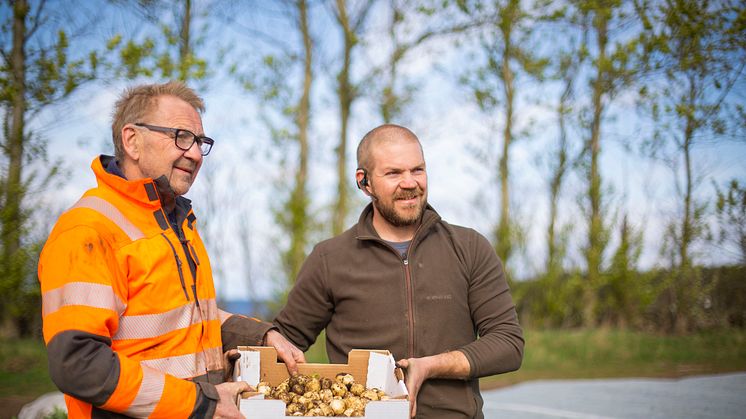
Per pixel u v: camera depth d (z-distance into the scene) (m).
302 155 15.23
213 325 2.57
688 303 14.05
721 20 6.98
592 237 15.55
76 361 2.00
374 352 2.67
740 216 10.89
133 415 2.08
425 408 2.80
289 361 2.70
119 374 2.03
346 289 2.97
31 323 10.99
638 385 8.78
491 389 8.77
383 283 2.92
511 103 16.14
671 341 12.99
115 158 2.47
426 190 2.96
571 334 13.88
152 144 2.39
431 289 2.90
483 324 2.93
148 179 2.31
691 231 12.46
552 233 16.05
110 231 2.21
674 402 7.31
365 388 2.63
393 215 2.91
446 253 2.97
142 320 2.25
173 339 2.32
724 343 12.43
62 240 2.13
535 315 15.93
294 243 14.36
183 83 2.59
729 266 12.48
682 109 8.23
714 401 7.33
